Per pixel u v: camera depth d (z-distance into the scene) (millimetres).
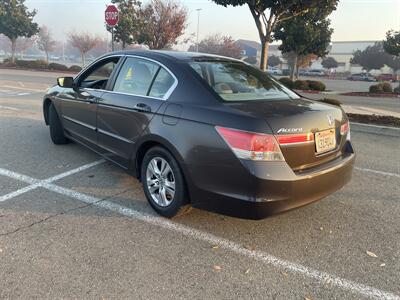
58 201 4004
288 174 2963
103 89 4625
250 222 3660
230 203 3045
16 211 3725
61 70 27969
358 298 2600
